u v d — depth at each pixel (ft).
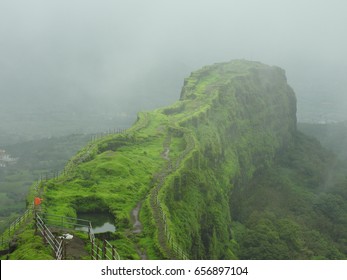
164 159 307.99
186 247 220.23
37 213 185.16
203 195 303.68
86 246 164.76
